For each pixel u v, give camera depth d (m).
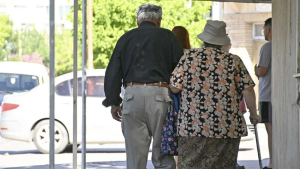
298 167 12.20
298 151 12.24
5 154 27.38
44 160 24.78
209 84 11.76
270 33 18.59
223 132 11.60
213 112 11.64
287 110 13.24
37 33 94.69
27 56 93.50
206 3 60.72
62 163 23.53
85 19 15.33
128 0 57.28
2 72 41.62
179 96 12.72
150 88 12.89
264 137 36.56
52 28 12.63
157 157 13.12
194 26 59.94
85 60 15.30
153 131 13.05
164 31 13.26
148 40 13.09
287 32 13.25
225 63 11.84
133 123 13.05
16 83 41.50
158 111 12.89
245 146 30.56
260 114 18.72
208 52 11.94
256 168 21.03
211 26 12.15
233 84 11.80
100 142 26.70
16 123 27.45
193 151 11.69
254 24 57.91
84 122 15.20
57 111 27.23
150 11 13.47
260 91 18.70
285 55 13.42
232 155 11.80
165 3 59.03
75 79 14.77
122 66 13.27
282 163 13.78
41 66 42.78
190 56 11.97
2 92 40.62
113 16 57.16
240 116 11.84
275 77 14.65
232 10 58.84
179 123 11.84
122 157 25.83
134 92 12.97
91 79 27.09
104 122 26.67
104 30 57.62
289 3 13.04
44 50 93.94
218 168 11.70
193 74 11.84
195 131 11.61
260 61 18.52
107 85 13.33
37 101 27.61
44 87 27.84
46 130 27.47
